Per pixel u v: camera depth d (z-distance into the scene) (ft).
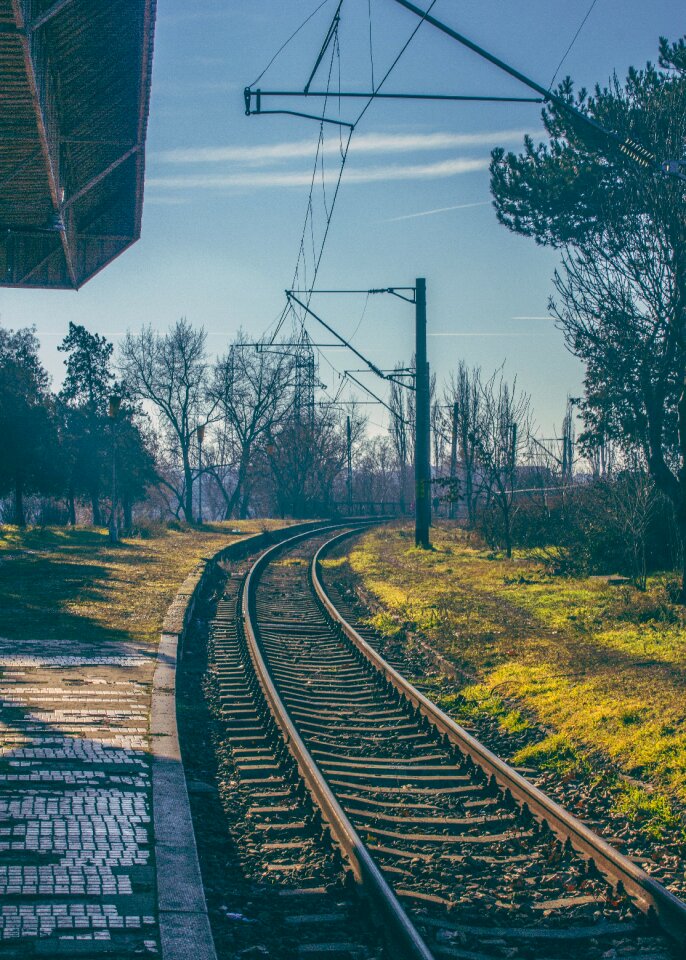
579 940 19.34
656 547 83.76
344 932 19.36
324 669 50.67
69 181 69.77
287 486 260.62
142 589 74.38
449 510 241.76
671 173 37.47
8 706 34.96
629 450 88.17
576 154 86.53
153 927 18.03
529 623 59.82
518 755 33.42
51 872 20.44
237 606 75.10
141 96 58.75
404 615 66.95
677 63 74.54
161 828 23.47
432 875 22.48
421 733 36.86
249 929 19.19
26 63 43.80
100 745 30.40
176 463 291.58
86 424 202.39
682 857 23.88
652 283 68.08
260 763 32.17
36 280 83.61
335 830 24.40
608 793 29.12
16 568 84.99
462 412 120.57
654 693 38.37
